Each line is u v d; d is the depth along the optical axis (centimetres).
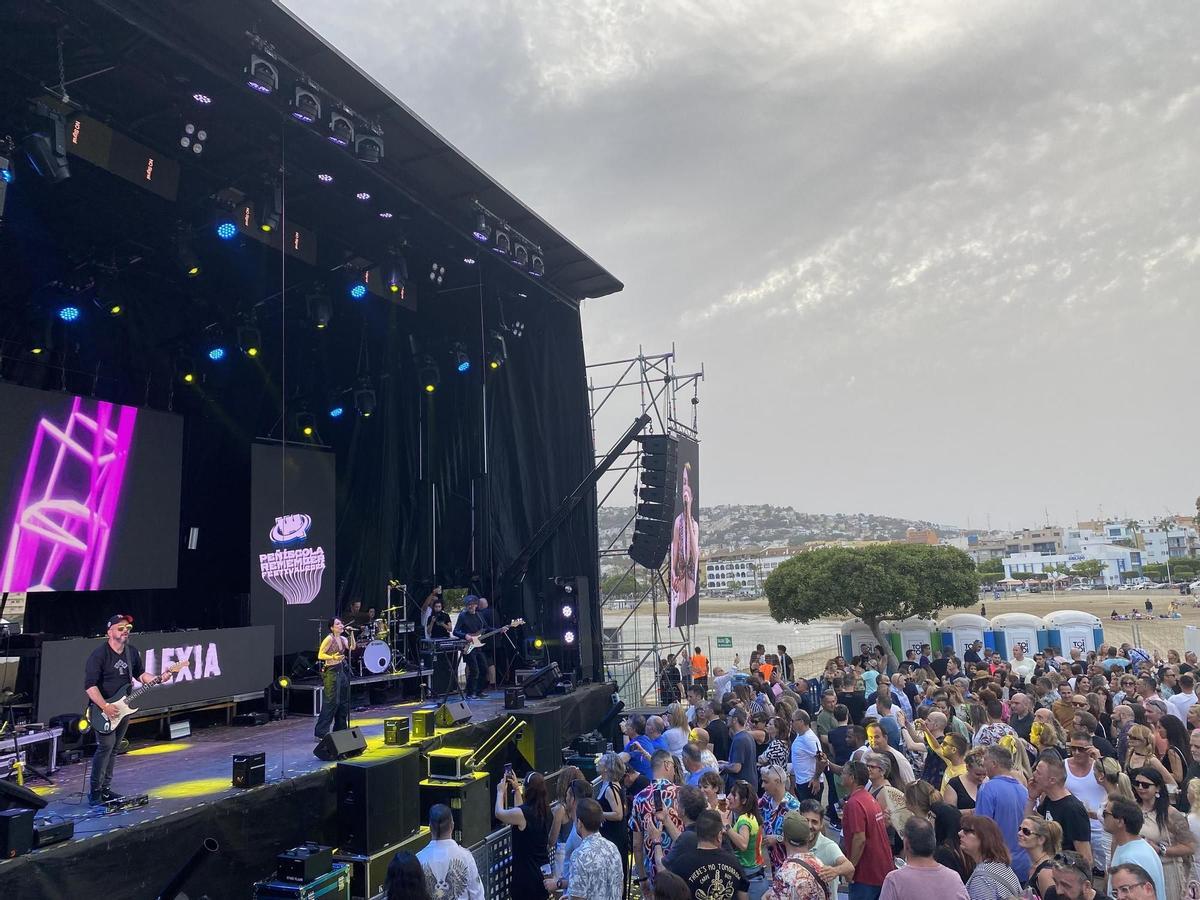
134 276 1355
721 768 812
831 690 1018
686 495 1991
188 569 1473
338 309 1633
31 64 893
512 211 1478
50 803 676
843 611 3678
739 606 14175
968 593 3528
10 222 1120
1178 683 1046
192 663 1075
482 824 863
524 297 1792
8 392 1101
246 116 1032
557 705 1269
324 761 810
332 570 1530
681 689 1563
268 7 911
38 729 861
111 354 1363
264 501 1417
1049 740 734
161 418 1291
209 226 1122
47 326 1201
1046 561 19225
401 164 1280
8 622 1143
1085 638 2728
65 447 1157
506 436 1808
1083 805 553
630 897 777
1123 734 814
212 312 1457
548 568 1783
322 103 1045
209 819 648
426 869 584
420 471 1831
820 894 465
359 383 1631
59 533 1140
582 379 1878
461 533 1836
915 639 3033
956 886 438
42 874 523
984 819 490
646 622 5225
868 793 594
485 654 1566
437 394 1872
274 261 1386
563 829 741
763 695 1126
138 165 1064
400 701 1399
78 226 1180
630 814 784
